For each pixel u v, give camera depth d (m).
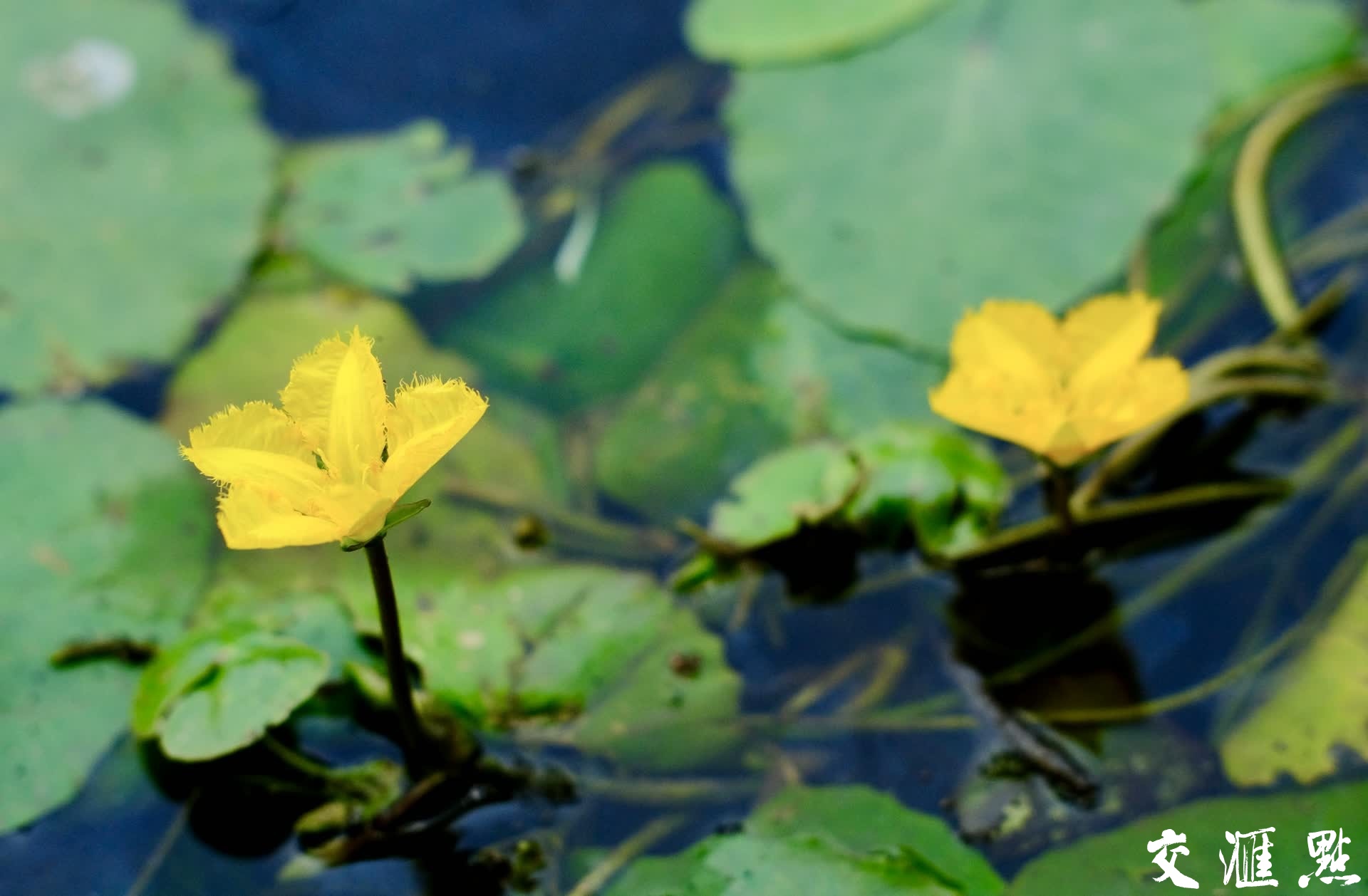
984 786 1.39
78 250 1.45
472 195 1.46
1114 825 1.38
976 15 1.47
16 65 1.48
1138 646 1.40
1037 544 1.41
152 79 1.48
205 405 1.43
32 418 1.42
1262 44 1.48
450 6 1.50
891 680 1.40
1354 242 1.45
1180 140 1.46
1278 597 1.41
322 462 1.36
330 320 1.45
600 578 1.41
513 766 1.39
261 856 1.38
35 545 1.41
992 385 1.39
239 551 1.41
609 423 1.44
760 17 1.48
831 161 1.46
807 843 1.37
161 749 1.39
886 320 1.44
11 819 1.38
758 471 1.42
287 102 1.48
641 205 1.47
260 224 1.46
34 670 1.40
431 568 1.41
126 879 1.38
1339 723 1.39
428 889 1.38
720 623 1.41
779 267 1.45
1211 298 1.45
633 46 1.49
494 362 1.44
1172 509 1.42
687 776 1.39
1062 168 1.45
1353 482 1.42
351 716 1.39
